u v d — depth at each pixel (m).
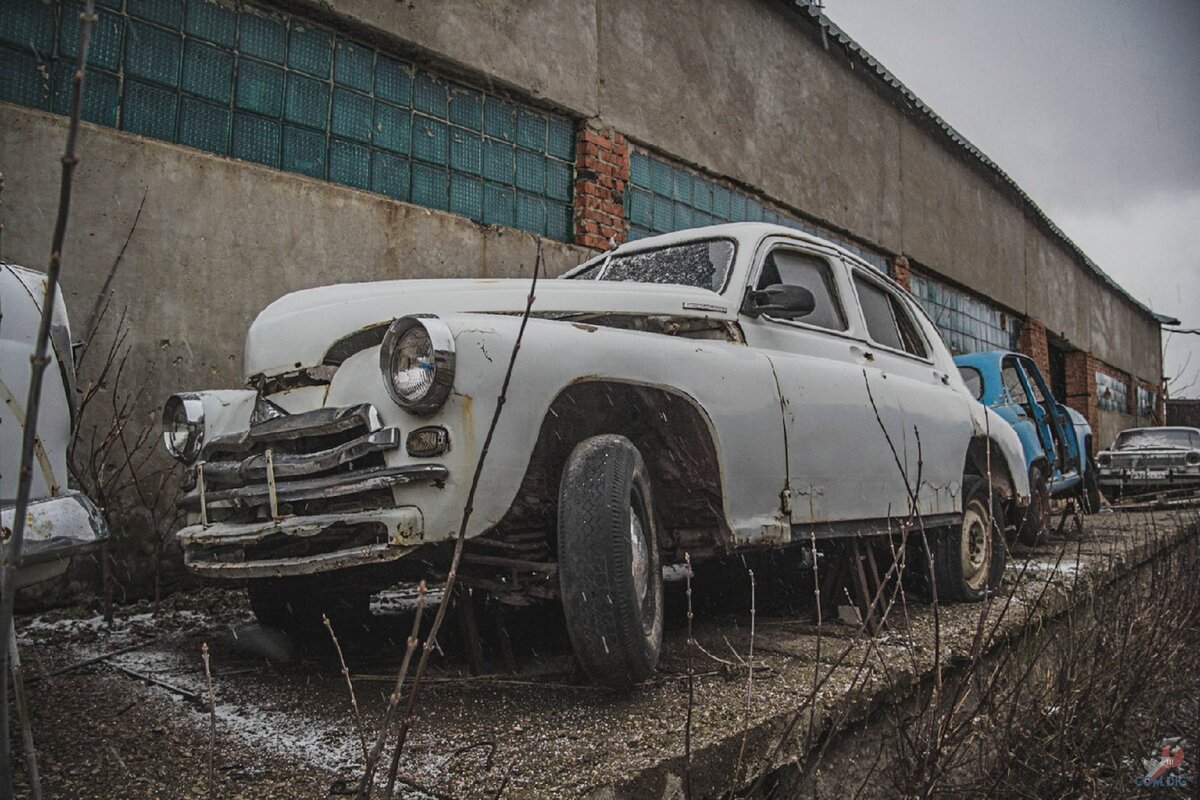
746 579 4.64
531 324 2.63
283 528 2.58
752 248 3.72
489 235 6.56
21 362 2.11
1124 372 24.25
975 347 15.20
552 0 7.11
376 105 6.02
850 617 3.86
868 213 11.62
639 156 8.02
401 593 4.53
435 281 3.12
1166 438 15.62
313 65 5.69
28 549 1.99
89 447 4.46
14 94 4.46
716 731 2.21
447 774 1.95
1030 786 3.12
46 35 4.59
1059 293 19.09
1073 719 3.39
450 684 2.69
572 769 1.96
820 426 3.48
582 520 2.40
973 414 4.90
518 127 6.98
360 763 2.04
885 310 4.68
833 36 10.91
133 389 4.64
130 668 3.03
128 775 2.00
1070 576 4.79
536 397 2.52
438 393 2.38
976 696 3.27
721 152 8.89
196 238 4.93
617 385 2.81
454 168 6.49
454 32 6.31
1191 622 4.54
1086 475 10.61
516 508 2.77
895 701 2.81
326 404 2.71
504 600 2.61
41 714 2.47
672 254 3.93
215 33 5.23
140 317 4.69
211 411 3.19
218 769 2.03
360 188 5.88
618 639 2.37
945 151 14.07
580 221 7.30
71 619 4.04
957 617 4.02
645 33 8.07
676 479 3.12
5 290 2.14
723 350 3.19
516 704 2.49
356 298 2.98
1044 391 9.19
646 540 2.66
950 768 2.79
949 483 4.45
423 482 2.40
